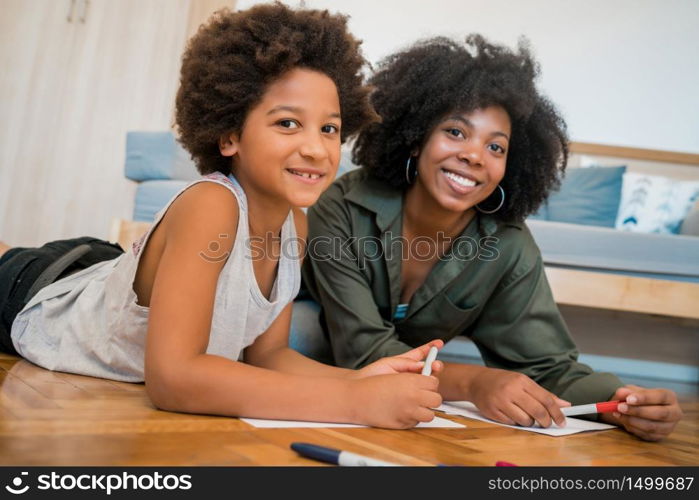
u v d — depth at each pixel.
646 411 0.80
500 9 3.05
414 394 0.66
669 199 2.64
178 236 0.70
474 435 0.70
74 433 0.51
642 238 2.04
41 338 0.95
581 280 1.89
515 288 1.08
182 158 2.08
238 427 0.60
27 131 2.96
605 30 3.02
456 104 0.99
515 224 1.12
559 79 3.04
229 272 0.77
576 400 0.94
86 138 3.02
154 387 0.65
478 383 0.86
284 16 0.79
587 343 2.57
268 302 0.84
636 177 2.68
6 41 2.95
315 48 0.77
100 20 3.04
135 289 0.82
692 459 0.73
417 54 1.10
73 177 3.01
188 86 0.82
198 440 0.53
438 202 1.01
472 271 1.07
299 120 0.75
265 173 0.75
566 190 2.70
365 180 1.13
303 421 0.65
